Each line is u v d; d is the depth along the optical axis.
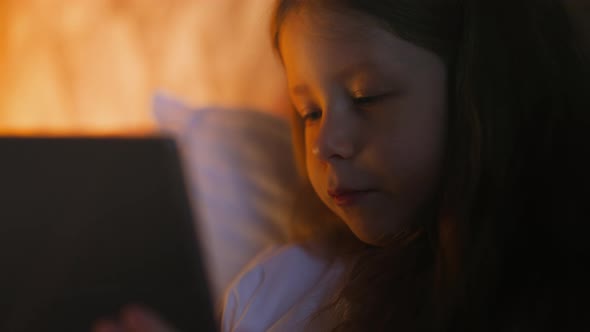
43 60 1.30
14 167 0.47
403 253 0.59
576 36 0.61
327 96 0.56
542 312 0.54
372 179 0.56
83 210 0.47
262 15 0.99
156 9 1.19
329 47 0.55
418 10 0.54
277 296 0.66
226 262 0.81
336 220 0.68
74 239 0.47
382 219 0.56
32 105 1.29
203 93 1.12
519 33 0.56
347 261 0.65
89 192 0.47
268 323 0.65
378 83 0.54
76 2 1.27
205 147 0.88
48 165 0.47
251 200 0.85
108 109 1.22
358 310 0.60
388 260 0.60
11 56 1.32
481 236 0.55
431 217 0.58
